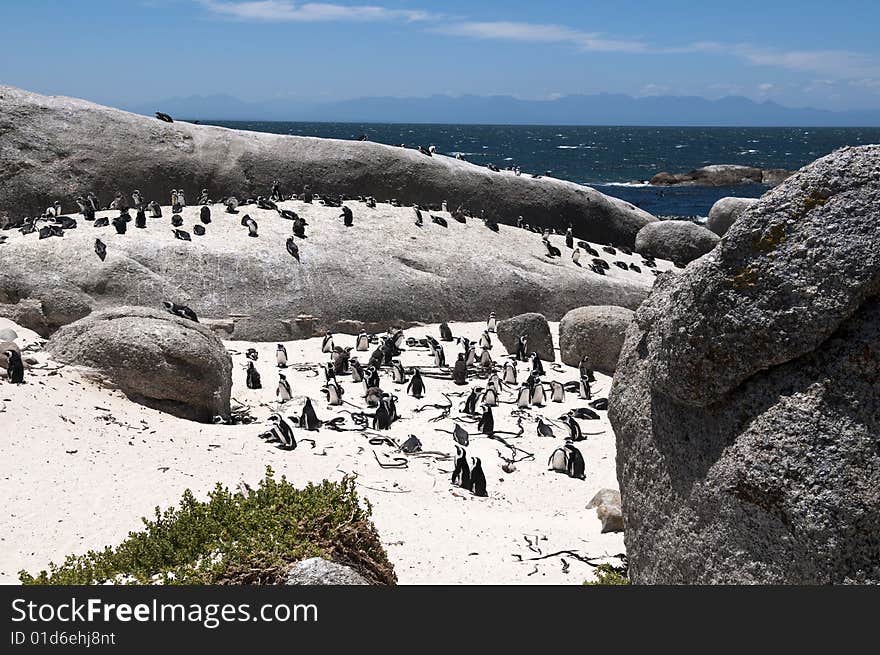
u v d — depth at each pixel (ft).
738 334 16.71
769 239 16.42
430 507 39.58
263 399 57.62
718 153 508.12
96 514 33.12
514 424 54.95
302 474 41.65
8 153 89.25
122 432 42.70
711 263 17.22
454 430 52.49
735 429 17.11
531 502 42.42
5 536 30.37
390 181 102.47
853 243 15.67
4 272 68.33
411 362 68.69
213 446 43.73
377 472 43.96
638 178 307.58
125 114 96.78
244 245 76.64
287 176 99.71
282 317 73.56
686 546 18.13
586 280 87.81
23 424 40.04
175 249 73.31
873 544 15.02
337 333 75.66
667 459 18.95
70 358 49.16
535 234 98.02
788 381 16.44
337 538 23.61
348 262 78.69
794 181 16.61
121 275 69.51
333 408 55.62
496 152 483.51
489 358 67.67
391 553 33.12
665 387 18.56
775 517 16.10
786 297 16.17
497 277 84.02
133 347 48.37
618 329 68.69
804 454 15.76
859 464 15.29
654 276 96.78
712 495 17.31
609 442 52.42
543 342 72.49
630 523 20.85
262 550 21.61
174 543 23.98
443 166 105.09
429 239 86.74
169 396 48.98
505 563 32.48
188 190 96.02
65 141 91.66
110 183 91.97
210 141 99.30
